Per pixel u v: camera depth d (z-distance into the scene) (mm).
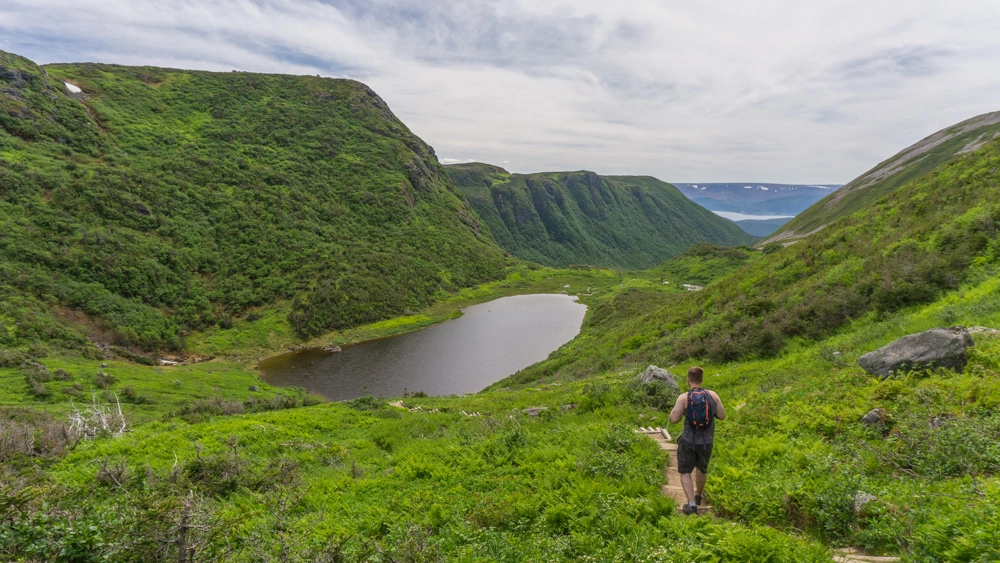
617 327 50531
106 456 13641
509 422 14328
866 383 10711
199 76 191000
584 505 6992
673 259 174875
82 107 129000
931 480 5977
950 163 29359
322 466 13617
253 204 126250
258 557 5902
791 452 7969
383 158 184875
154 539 5129
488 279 154625
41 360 51844
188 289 92188
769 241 169000
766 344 20594
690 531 5766
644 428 12062
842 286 21812
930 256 18906
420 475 10883
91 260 82250
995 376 8484
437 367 70312
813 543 4930
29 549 4645
